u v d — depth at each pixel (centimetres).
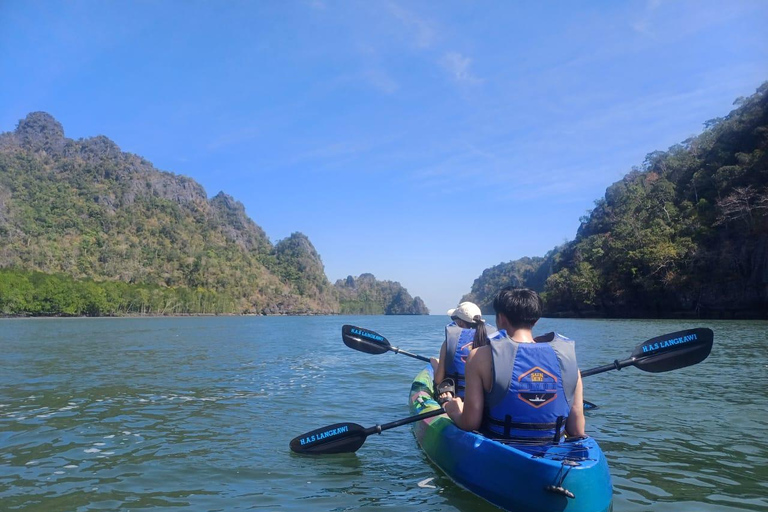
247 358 1481
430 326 5369
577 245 7975
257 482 423
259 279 18225
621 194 7856
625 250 5769
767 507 360
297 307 18600
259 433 584
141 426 616
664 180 6525
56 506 369
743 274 4434
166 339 2475
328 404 755
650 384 888
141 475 439
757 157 4712
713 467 446
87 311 8825
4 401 778
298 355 1580
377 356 1547
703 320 4350
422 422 523
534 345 370
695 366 1120
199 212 19825
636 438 540
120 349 1817
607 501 328
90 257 12562
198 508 367
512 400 368
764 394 788
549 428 369
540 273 14188
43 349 1802
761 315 4328
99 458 488
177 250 15475
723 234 4716
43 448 521
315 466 464
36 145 18250
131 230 15362
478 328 473
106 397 812
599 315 6425
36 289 7869
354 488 407
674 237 5350
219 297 13675
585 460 339
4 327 4003
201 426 616
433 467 456
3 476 435
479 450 381
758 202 4288
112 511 360
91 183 16900
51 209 14088
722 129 5994
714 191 5416
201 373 1113
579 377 377
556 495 325
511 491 349
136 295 10194
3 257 10262
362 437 487
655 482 409
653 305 5441
